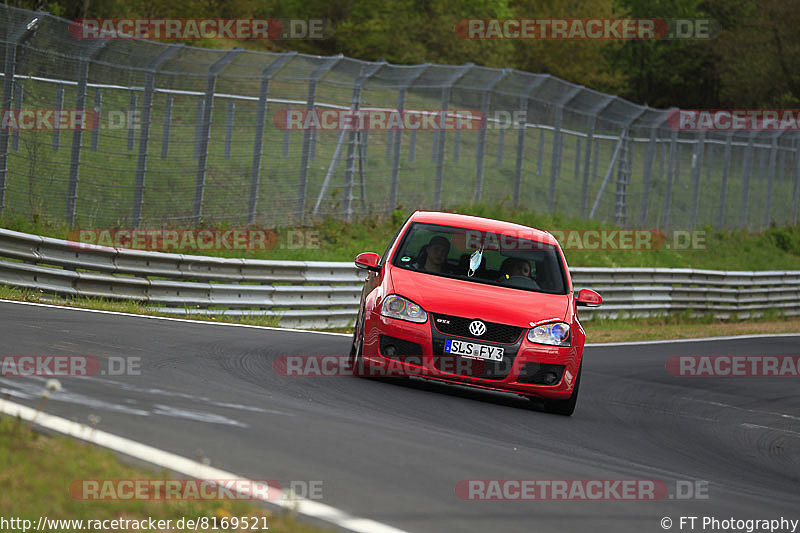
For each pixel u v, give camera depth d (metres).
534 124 92.94
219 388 26.22
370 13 179.38
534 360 31.17
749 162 123.00
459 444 23.05
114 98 70.56
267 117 78.81
